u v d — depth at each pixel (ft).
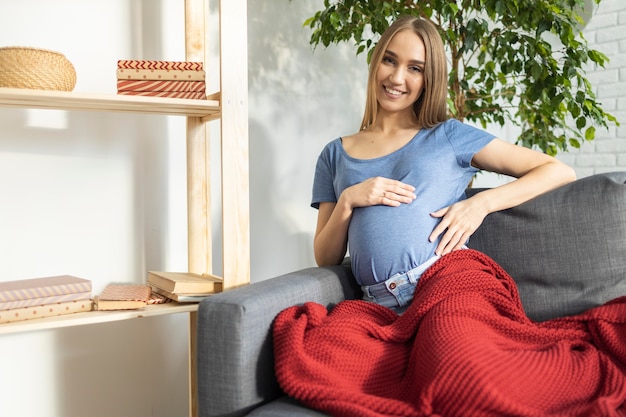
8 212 5.76
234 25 5.39
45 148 5.92
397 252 4.98
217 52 7.19
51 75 4.92
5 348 5.74
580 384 3.75
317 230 5.93
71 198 6.08
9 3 5.72
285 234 8.08
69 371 6.10
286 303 4.46
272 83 7.86
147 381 6.60
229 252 5.44
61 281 5.17
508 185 5.30
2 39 5.70
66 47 6.01
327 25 7.09
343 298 5.24
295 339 4.04
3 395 5.74
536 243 5.13
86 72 6.13
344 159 5.72
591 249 4.94
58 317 4.87
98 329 6.27
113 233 6.33
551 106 7.34
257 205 7.75
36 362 5.90
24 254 5.84
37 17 5.84
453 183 5.34
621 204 4.93
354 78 8.92
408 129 5.65
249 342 4.06
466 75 8.25
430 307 4.29
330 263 5.72
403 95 5.54
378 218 5.09
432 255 5.03
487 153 5.37
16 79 4.80
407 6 7.54
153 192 6.58
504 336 4.27
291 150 8.11
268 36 7.79
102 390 6.31
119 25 6.30
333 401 3.69
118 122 6.33
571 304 4.95
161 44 6.58
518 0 6.82
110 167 6.30
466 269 4.81
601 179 5.02
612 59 11.01
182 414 6.89
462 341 3.68
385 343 4.28
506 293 4.66
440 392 3.51
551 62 7.19
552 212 5.08
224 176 5.39
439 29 7.41
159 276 5.78
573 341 4.24
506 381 3.49
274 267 7.97
